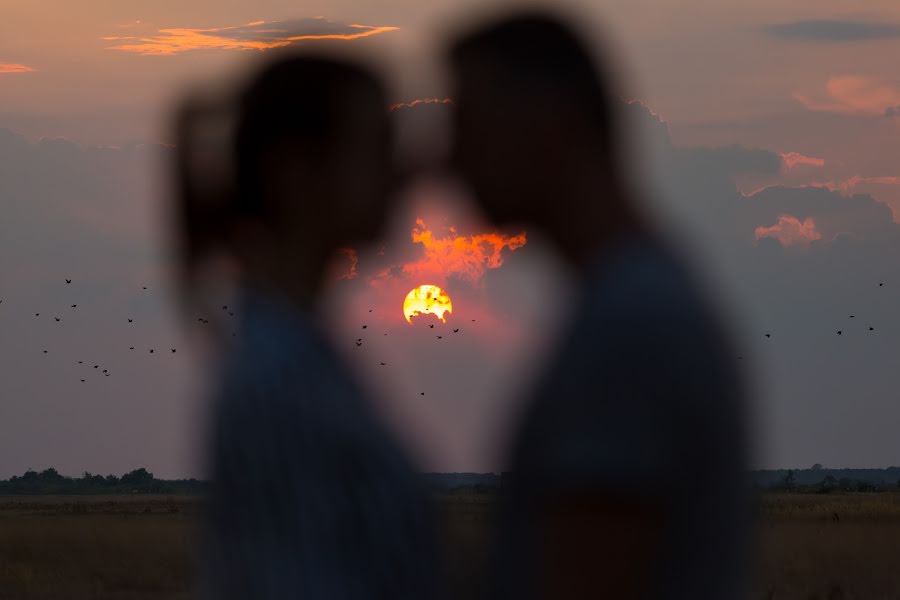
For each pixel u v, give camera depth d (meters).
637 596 6.77
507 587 7.09
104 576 89.12
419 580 7.51
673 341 6.93
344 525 7.31
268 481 7.26
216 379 7.54
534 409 7.08
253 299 7.78
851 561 89.56
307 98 7.79
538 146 7.36
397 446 7.66
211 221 7.93
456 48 7.49
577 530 6.73
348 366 7.83
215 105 7.95
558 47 7.34
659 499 6.77
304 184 7.88
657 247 7.32
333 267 8.04
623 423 6.81
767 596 68.88
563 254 7.50
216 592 7.34
